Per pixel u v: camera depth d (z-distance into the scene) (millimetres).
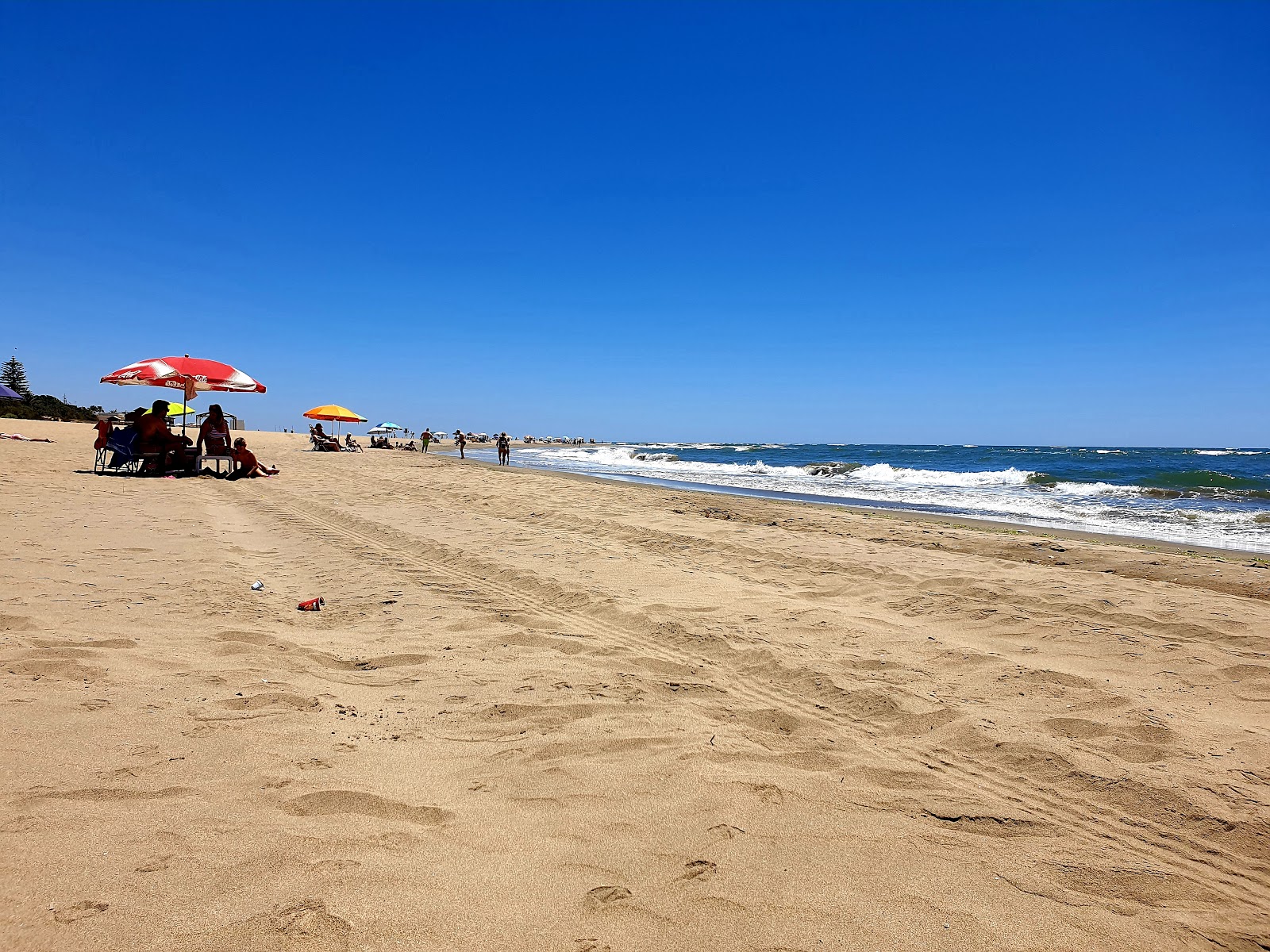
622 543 8570
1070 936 2086
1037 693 3982
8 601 4707
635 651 4664
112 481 13172
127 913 1848
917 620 5535
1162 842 2617
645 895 2139
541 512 11328
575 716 3543
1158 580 7207
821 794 2865
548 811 2609
